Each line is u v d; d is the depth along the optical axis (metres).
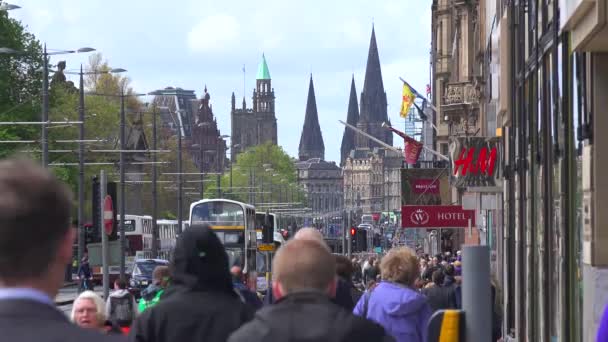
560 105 43.56
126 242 191.88
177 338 18.55
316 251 15.51
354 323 14.71
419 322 26.89
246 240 151.50
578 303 40.94
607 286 37.75
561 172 43.62
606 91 38.25
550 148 47.72
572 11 37.44
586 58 38.91
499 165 86.31
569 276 42.72
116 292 43.47
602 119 38.16
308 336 14.48
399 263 27.31
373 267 75.75
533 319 54.47
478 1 125.62
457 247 170.38
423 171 155.12
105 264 88.38
